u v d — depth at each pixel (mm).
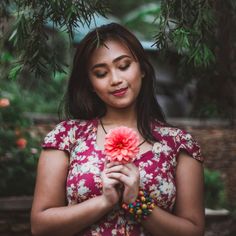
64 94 2281
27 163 4430
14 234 3975
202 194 2154
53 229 2027
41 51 2182
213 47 2676
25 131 4801
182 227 2041
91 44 2104
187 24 2191
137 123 2186
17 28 2084
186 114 8062
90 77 2141
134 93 2119
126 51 2098
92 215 1974
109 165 1955
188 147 2146
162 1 2143
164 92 8094
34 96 7137
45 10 2066
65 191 2119
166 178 2062
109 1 2154
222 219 4500
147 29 8555
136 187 1947
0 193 4219
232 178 6449
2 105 4488
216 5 2562
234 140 6664
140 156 2076
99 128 2174
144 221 2004
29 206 4027
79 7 1989
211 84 3223
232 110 3365
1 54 2531
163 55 2291
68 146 2129
